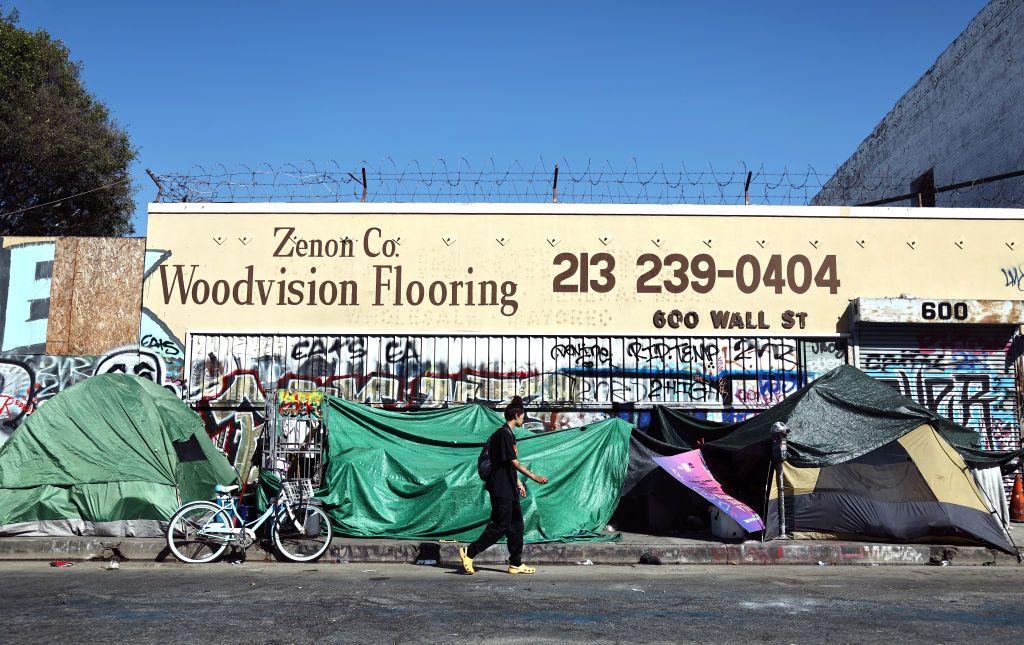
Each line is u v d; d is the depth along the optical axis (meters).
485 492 11.16
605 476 12.32
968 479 11.29
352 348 14.95
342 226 15.40
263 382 14.81
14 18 25.05
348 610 6.79
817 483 11.32
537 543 10.71
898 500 11.09
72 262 15.35
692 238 15.43
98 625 6.16
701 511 12.51
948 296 15.32
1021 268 15.45
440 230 15.41
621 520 12.80
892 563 10.61
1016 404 15.09
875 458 11.41
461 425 13.04
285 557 10.30
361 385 14.83
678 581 8.68
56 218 26.03
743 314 15.24
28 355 15.05
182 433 12.18
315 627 6.14
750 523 10.91
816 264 15.39
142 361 15.02
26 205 25.19
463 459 12.24
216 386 14.80
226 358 14.89
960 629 6.32
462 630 6.09
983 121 19.59
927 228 15.53
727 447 12.05
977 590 8.27
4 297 15.30
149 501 11.29
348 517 11.30
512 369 14.91
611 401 14.78
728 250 15.41
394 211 15.43
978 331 15.26
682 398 14.82
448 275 15.28
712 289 15.30
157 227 15.35
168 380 14.98
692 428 13.99
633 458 12.77
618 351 14.95
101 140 25.39
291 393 11.73
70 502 11.23
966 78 20.41
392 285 15.25
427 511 11.20
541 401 14.78
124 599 7.23
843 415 11.87
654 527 12.33
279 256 15.31
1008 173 18.06
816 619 6.64
